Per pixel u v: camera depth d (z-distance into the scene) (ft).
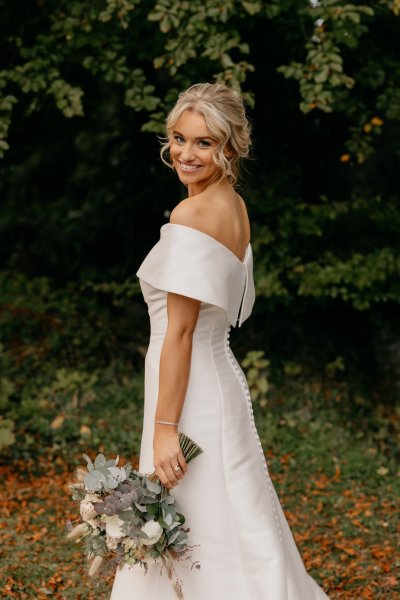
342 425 23.81
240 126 8.21
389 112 20.52
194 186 8.51
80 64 24.68
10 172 34.71
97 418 22.84
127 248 32.24
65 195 35.01
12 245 36.11
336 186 26.99
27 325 28.40
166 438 7.99
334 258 23.52
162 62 18.28
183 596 8.32
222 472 8.27
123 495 7.75
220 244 8.06
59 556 14.51
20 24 21.83
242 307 8.95
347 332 27.45
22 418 21.99
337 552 15.31
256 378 23.15
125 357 27.55
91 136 31.17
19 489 18.07
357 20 17.85
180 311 7.94
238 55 22.93
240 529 8.25
